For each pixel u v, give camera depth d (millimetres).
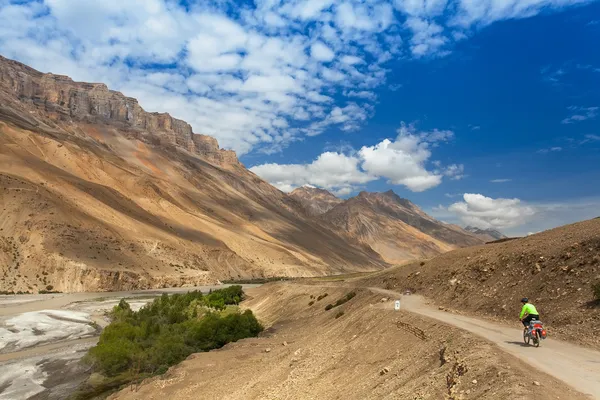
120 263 154750
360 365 25344
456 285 37594
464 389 14383
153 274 161750
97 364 49062
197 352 51625
